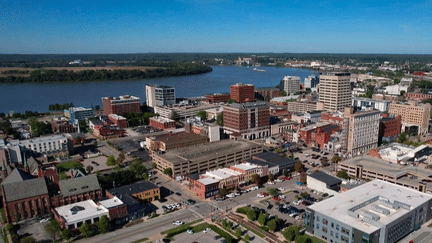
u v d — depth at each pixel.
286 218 184.88
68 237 162.62
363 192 184.00
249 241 161.00
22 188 187.62
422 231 164.25
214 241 161.88
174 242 161.88
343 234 149.75
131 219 186.25
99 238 166.75
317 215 161.00
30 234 171.62
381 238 144.75
